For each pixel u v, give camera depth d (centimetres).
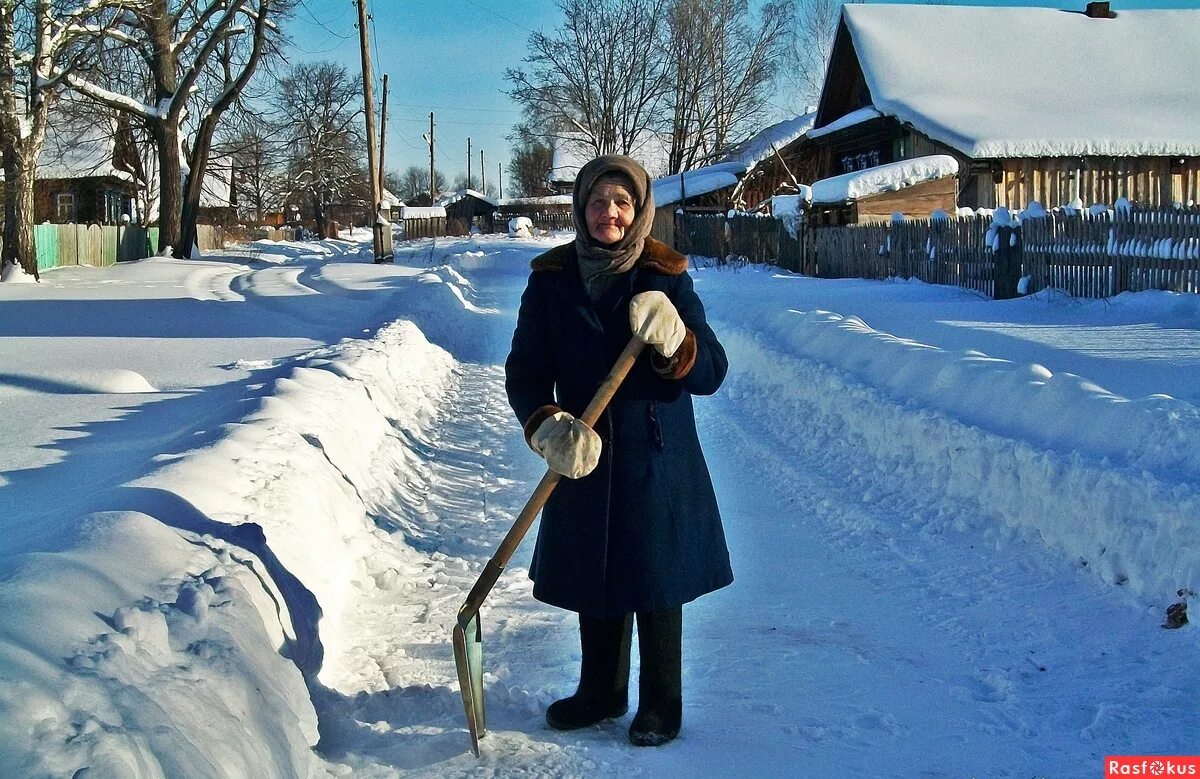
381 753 318
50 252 3394
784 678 390
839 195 2506
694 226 3478
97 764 207
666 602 323
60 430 662
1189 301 1193
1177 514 436
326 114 7500
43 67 2719
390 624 438
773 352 1045
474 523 600
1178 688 373
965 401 690
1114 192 2723
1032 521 529
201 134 3869
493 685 368
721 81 5538
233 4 3631
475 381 1166
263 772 262
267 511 429
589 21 5634
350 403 713
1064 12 3606
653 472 327
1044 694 377
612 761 316
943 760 327
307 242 6131
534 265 343
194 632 291
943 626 443
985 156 2597
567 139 6191
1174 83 3294
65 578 283
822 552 548
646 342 309
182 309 1722
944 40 3403
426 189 12988
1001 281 1622
